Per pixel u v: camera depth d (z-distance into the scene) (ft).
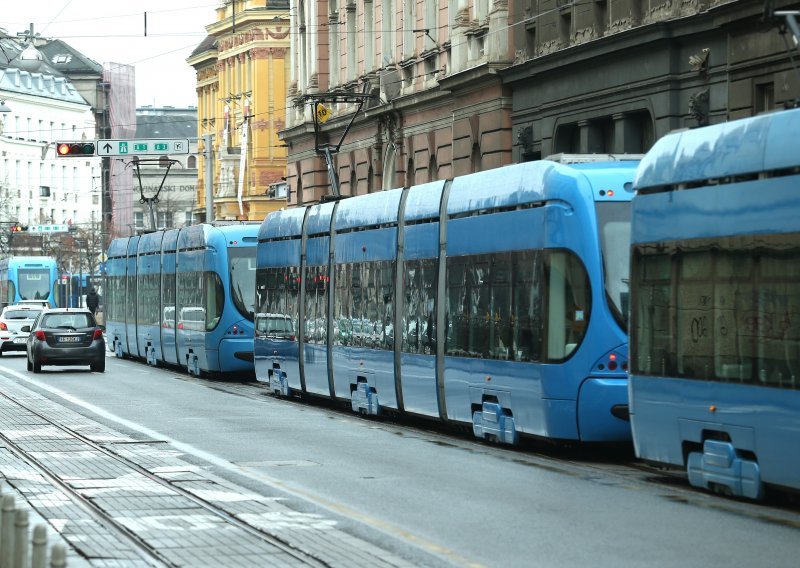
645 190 92.17
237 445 116.47
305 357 162.71
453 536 71.20
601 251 104.12
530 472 97.40
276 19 452.35
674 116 169.68
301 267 165.48
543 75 201.77
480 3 224.53
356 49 294.05
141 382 203.82
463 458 106.32
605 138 190.49
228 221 214.48
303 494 86.58
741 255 81.92
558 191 106.32
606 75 184.14
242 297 205.46
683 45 168.14
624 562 64.08
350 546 68.13
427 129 250.16
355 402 146.20
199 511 80.38
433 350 126.41
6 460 107.24
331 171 229.45
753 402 80.64
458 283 121.80
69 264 590.96
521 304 110.01
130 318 268.21
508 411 113.19
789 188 78.02
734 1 152.15
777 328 78.59
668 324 89.25
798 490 77.36
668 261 89.35
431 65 250.37
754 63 152.35
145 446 116.37
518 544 68.80
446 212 125.59
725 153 83.92
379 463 103.04
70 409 155.02
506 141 216.74
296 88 331.77
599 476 95.25
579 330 104.06
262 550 67.46
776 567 62.85
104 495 87.10
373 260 141.79
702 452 87.10
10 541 51.70
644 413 92.07
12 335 303.07
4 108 442.91
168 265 235.40
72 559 65.26
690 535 71.20
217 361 205.57
